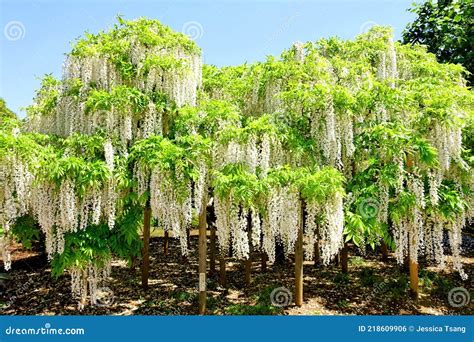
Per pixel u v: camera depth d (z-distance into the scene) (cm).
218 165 704
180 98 780
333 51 956
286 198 682
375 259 1120
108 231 736
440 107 709
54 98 875
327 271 1015
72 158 636
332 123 715
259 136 705
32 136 733
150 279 975
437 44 1188
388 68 913
